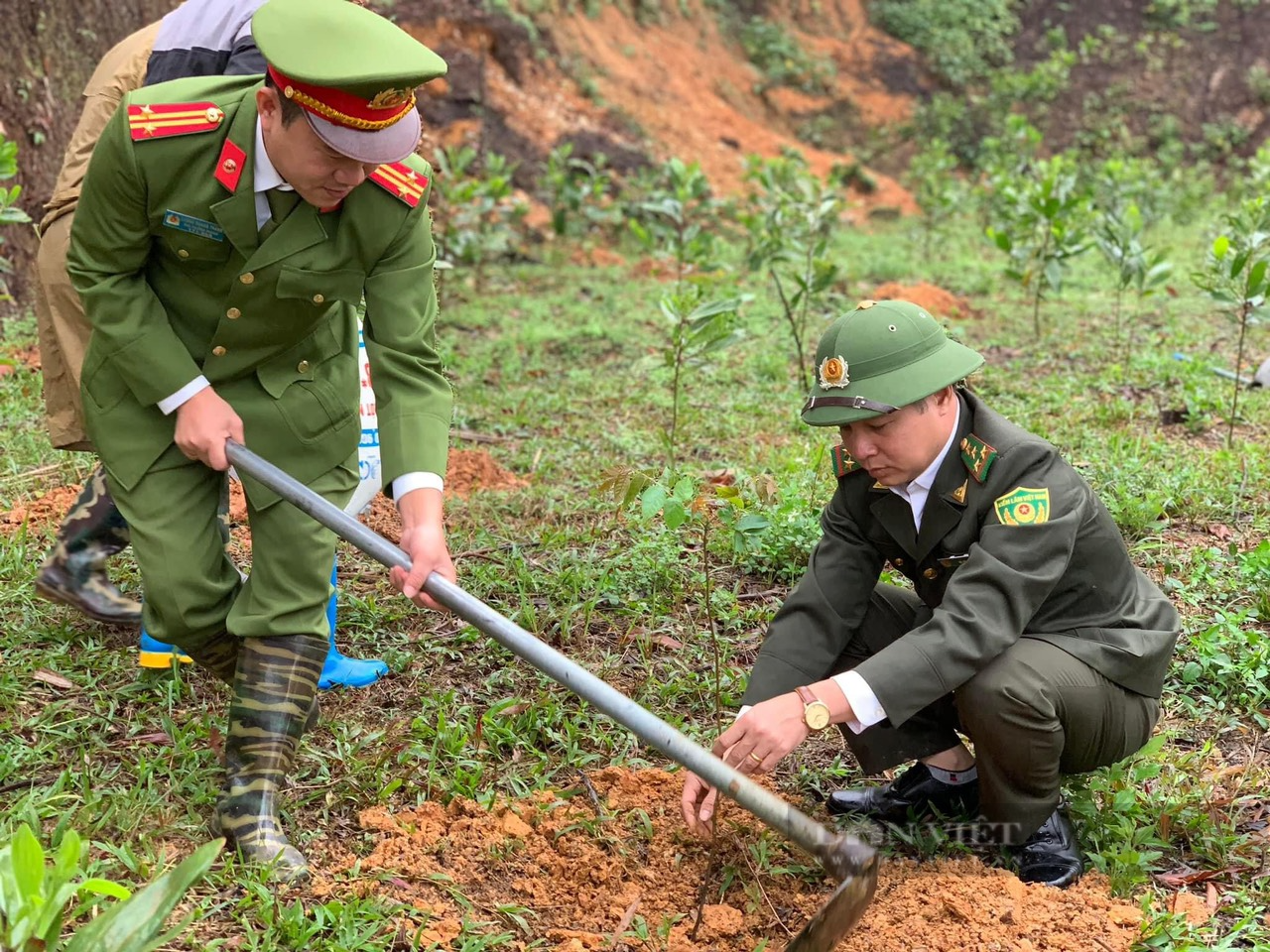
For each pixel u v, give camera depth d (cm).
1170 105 1958
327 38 260
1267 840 316
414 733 355
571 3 1680
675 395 617
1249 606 436
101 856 291
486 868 298
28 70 790
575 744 355
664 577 457
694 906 291
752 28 1962
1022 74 1956
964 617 281
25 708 359
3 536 466
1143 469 550
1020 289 1069
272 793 296
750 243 1152
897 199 1739
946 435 296
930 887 290
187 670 386
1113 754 305
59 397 399
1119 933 274
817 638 315
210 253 288
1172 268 830
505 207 1142
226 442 293
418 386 306
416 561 278
